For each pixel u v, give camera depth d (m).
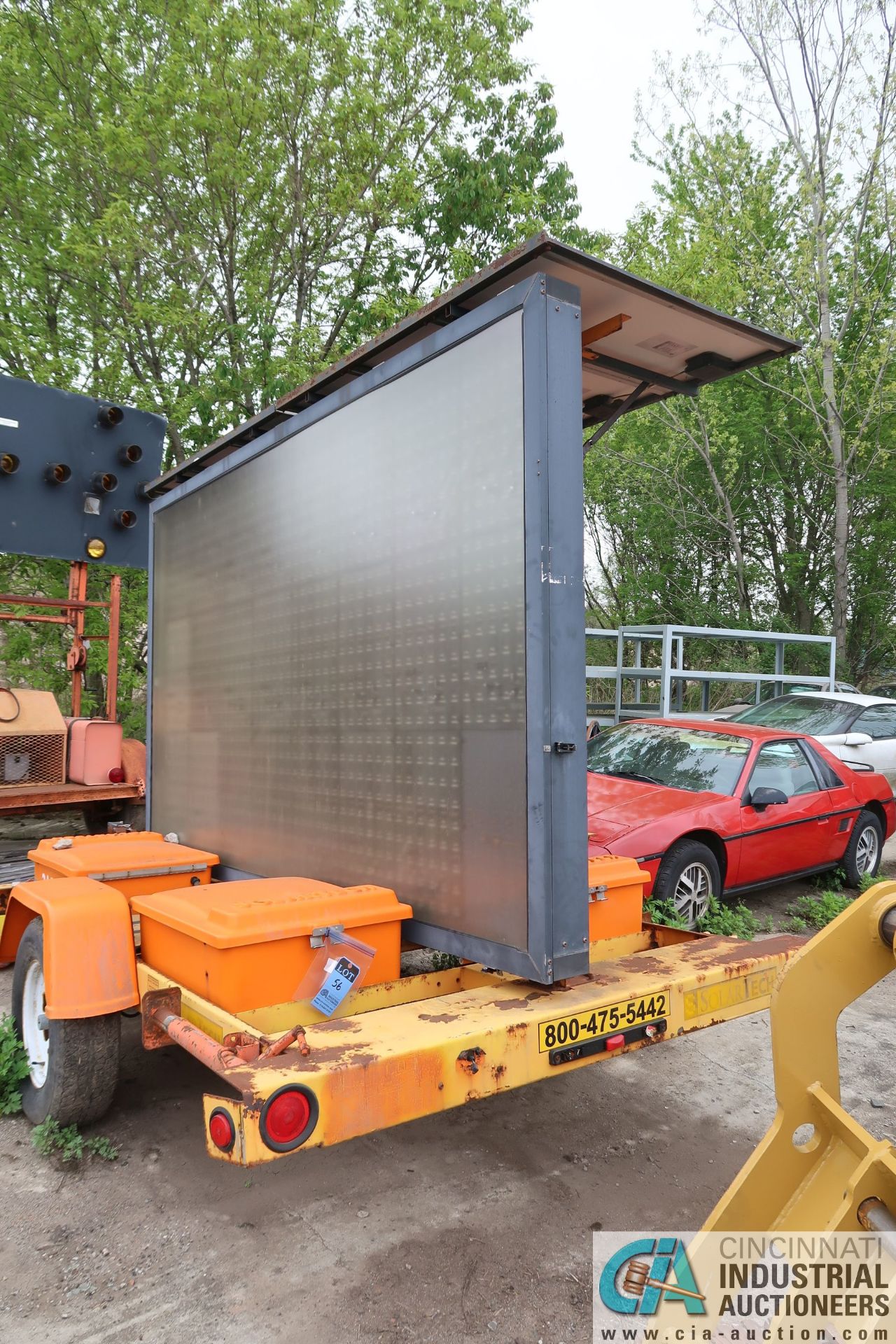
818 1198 1.93
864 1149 1.87
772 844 6.22
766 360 3.46
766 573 23.66
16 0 13.45
